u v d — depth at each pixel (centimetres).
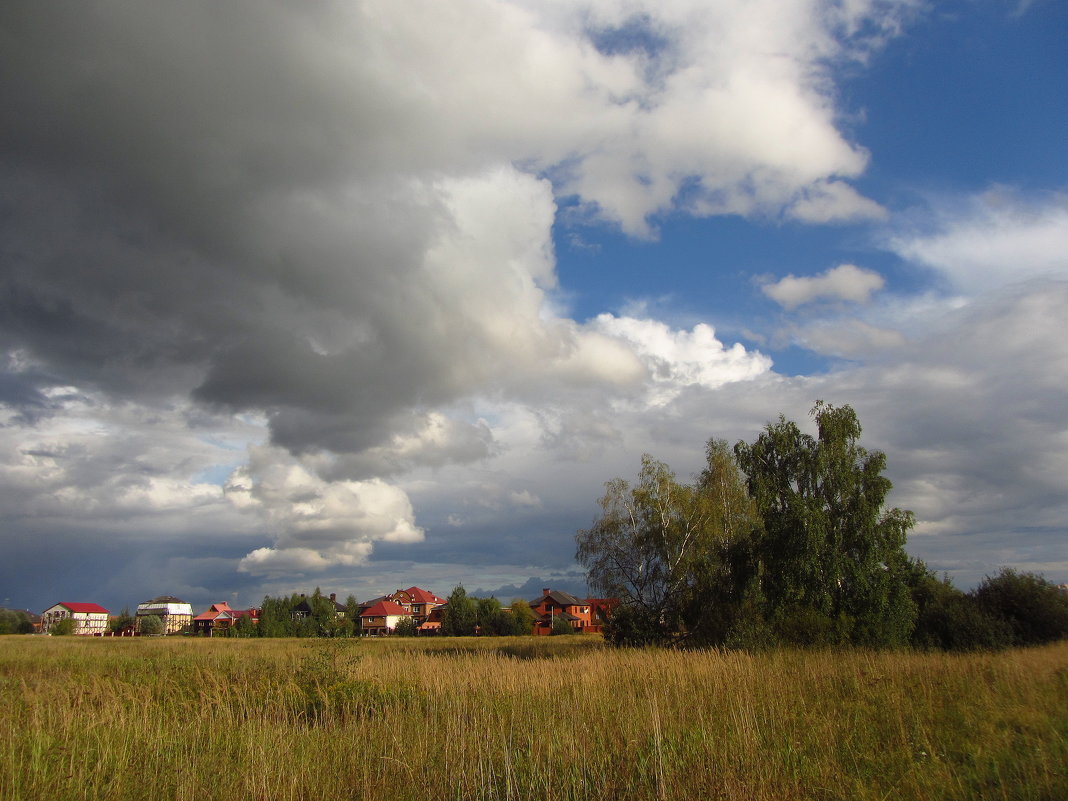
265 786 773
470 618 10381
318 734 1097
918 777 789
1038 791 721
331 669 1549
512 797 764
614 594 4516
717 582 4191
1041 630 3675
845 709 1238
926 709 1185
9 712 1100
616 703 1311
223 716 1195
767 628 3206
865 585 3772
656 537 4462
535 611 12506
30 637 7125
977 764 836
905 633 3703
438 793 793
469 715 1252
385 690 1420
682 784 777
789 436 4375
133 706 1163
